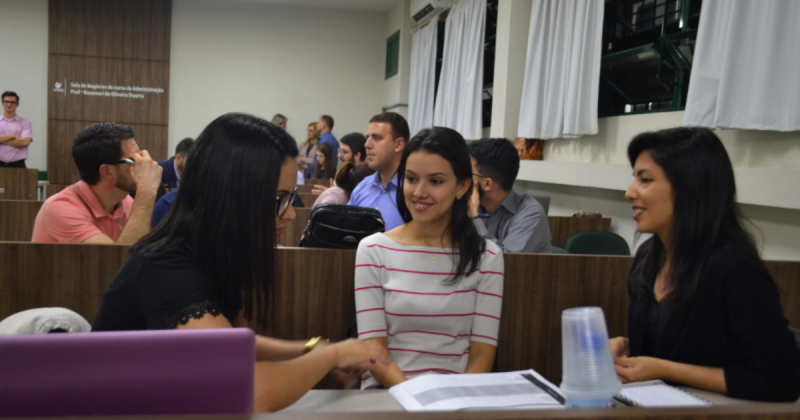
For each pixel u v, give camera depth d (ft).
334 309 6.04
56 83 29.96
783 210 10.19
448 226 5.37
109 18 30.35
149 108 31.24
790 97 8.97
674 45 12.66
